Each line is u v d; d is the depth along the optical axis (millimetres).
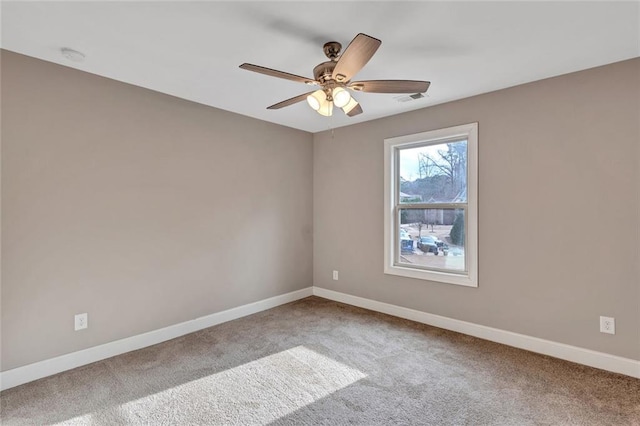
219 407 2049
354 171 4113
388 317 3684
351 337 3117
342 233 4262
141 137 2920
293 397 2152
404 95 3070
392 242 3762
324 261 4492
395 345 2936
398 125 3670
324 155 4457
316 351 2822
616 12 1797
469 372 2451
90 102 2613
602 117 2471
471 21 1895
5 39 2076
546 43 2141
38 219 2379
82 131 2576
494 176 2996
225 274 3584
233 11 1788
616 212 2424
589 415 1939
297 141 4395
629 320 2383
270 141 4051
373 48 1648
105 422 1907
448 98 3174
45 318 2414
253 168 3865
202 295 3379
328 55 2150
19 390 2221
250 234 3832
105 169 2703
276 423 1899
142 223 2934
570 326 2627
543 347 2750
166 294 3098
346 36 2059
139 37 2059
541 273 2760
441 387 2254
